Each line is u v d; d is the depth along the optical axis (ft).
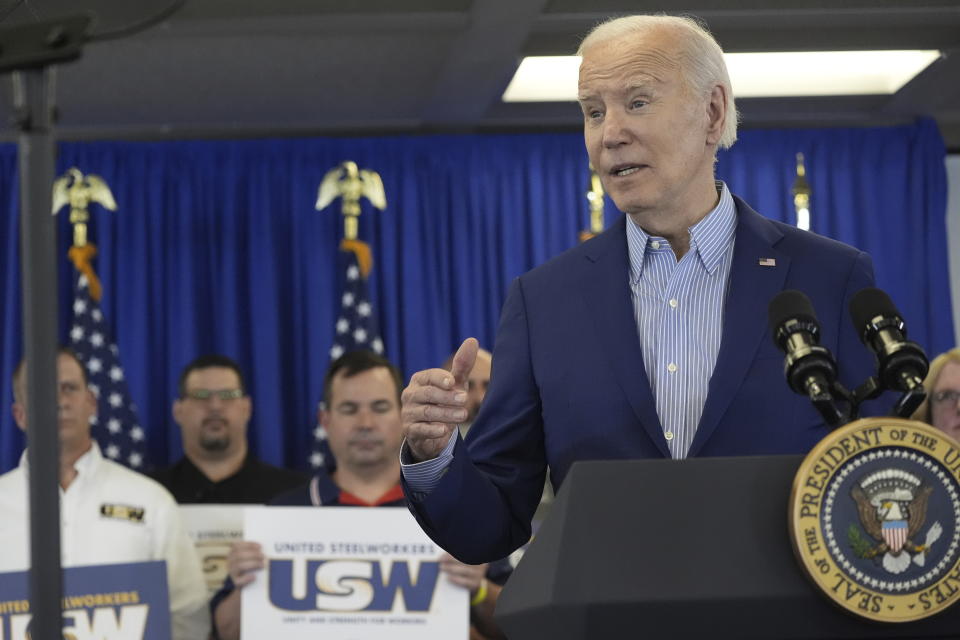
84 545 17.34
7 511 17.53
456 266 22.48
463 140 22.79
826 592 3.62
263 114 21.99
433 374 5.63
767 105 22.07
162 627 15.79
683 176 6.57
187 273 22.15
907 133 22.81
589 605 3.64
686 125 6.55
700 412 6.52
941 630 3.74
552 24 17.89
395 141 22.70
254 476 20.25
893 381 4.26
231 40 18.16
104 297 22.00
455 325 22.50
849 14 17.88
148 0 4.33
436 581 16.34
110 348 21.30
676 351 6.66
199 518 18.21
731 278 6.61
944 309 22.25
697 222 6.79
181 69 19.47
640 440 6.37
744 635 3.68
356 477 18.70
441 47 18.79
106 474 17.89
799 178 22.12
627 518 3.76
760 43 18.86
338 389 18.84
